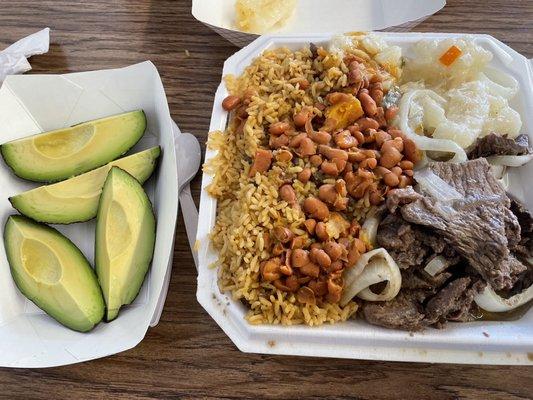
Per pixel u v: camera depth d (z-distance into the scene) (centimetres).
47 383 25
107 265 26
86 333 25
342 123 28
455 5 36
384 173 26
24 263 27
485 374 24
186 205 29
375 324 24
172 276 27
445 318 24
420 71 31
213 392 24
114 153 30
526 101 29
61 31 37
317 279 24
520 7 36
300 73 29
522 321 24
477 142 28
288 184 26
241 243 25
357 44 30
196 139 31
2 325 25
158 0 38
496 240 23
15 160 29
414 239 25
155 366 25
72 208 28
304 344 23
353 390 24
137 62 35
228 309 24
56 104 31
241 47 35
